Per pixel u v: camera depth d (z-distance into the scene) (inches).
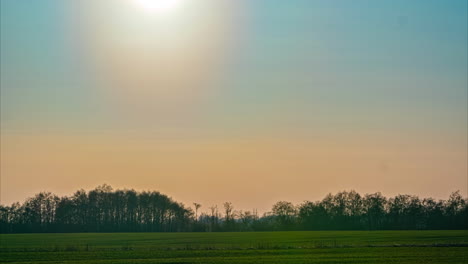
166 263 2242.9
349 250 2842.0
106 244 3809.1
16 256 2667.3
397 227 6781.5
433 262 2183.8
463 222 6323.8
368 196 7116.1
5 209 6766.7
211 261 2309.3
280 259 2377.0
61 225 6904.5
